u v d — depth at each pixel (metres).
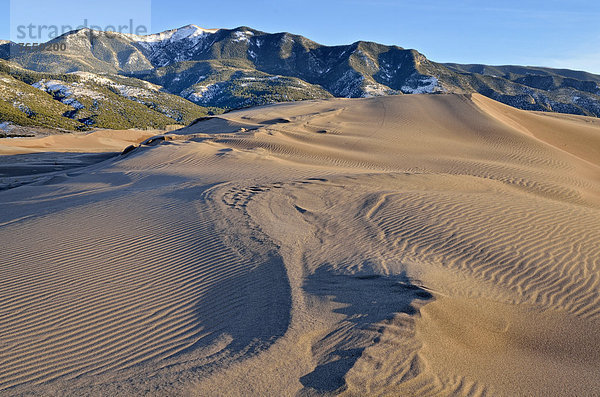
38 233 9.09
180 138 26.36
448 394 4.16
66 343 5.10
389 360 4.56
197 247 7.95
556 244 8.06
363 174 14.65
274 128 28.42
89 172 19.70
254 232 8.52
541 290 6.38
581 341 5.20
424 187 12.96
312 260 7.27
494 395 4.20
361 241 8.12
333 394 4.06
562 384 4.43
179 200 11.16
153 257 7.59
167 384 4.23
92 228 9.27
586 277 6.79
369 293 6.00
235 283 6.49
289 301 5.87
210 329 5.32
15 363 4.73
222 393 4.09
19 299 6.18
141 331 5.32
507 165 20.94
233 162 19.14
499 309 5.80
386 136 28.25
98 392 4.17
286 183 12.93
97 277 6.85
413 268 6.71
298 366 4.49
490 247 7.82
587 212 10.51
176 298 6.12
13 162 28.72
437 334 5.08
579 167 22.83
